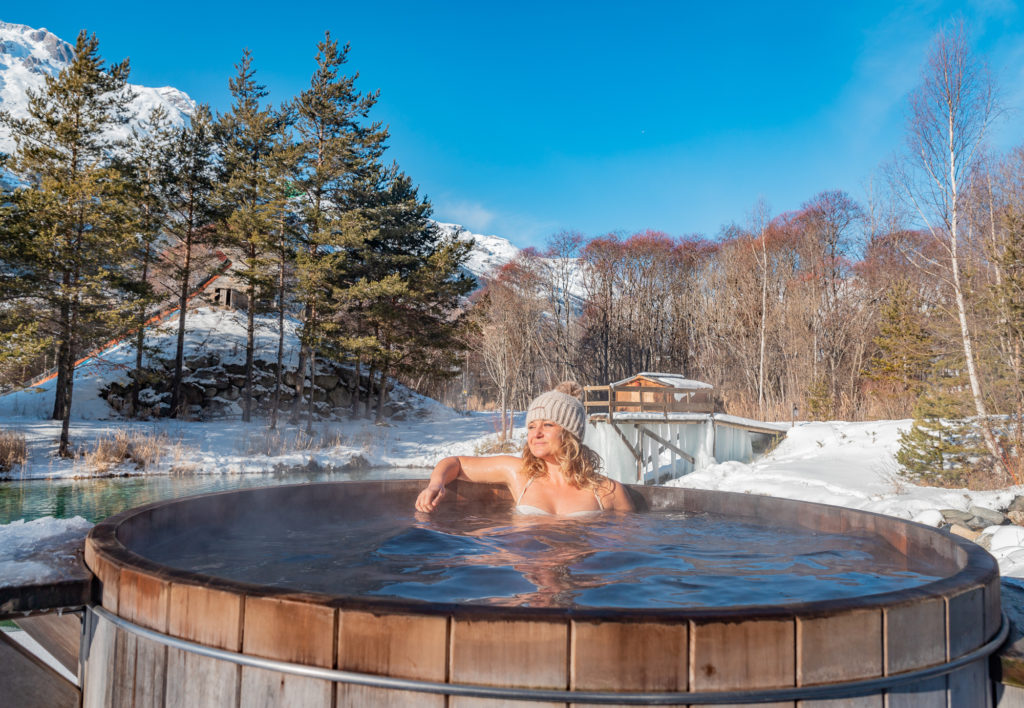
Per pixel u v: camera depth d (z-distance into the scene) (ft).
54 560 5.43
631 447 47.47
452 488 10.44
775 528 8.79
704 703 3.49
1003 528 21.93
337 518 9.33
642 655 3.48
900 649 3.87
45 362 73.36
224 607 3.98
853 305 99.14
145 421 67.26
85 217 53.16
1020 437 32.32
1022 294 33.88
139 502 37.45
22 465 48.26
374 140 75.10
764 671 3.57
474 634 3.51
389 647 3.60
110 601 4.75
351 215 69.15
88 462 50.37
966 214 37.60
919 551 6.74
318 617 3.71
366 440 66.44
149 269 74.28
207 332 82.43
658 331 134.41
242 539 7.77
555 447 9.96
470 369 117.91
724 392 107.34
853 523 8.05
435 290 74.74
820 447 47.98
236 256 73.97
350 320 79.61
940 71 38.14
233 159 72.49
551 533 8.27
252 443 60.18
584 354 131.95
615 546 7.53
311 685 3.71
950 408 34.17
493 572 6.13
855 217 108.78
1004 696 4.42
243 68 76.07
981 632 4.41
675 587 5.64
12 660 5.27
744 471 42.78
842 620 3.71
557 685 3.48
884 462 39.86
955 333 36.22
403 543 7.53
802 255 111.86
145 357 75.05
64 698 5.26
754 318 108.47
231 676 3.94
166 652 4.24
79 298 52.60
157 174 70.03
